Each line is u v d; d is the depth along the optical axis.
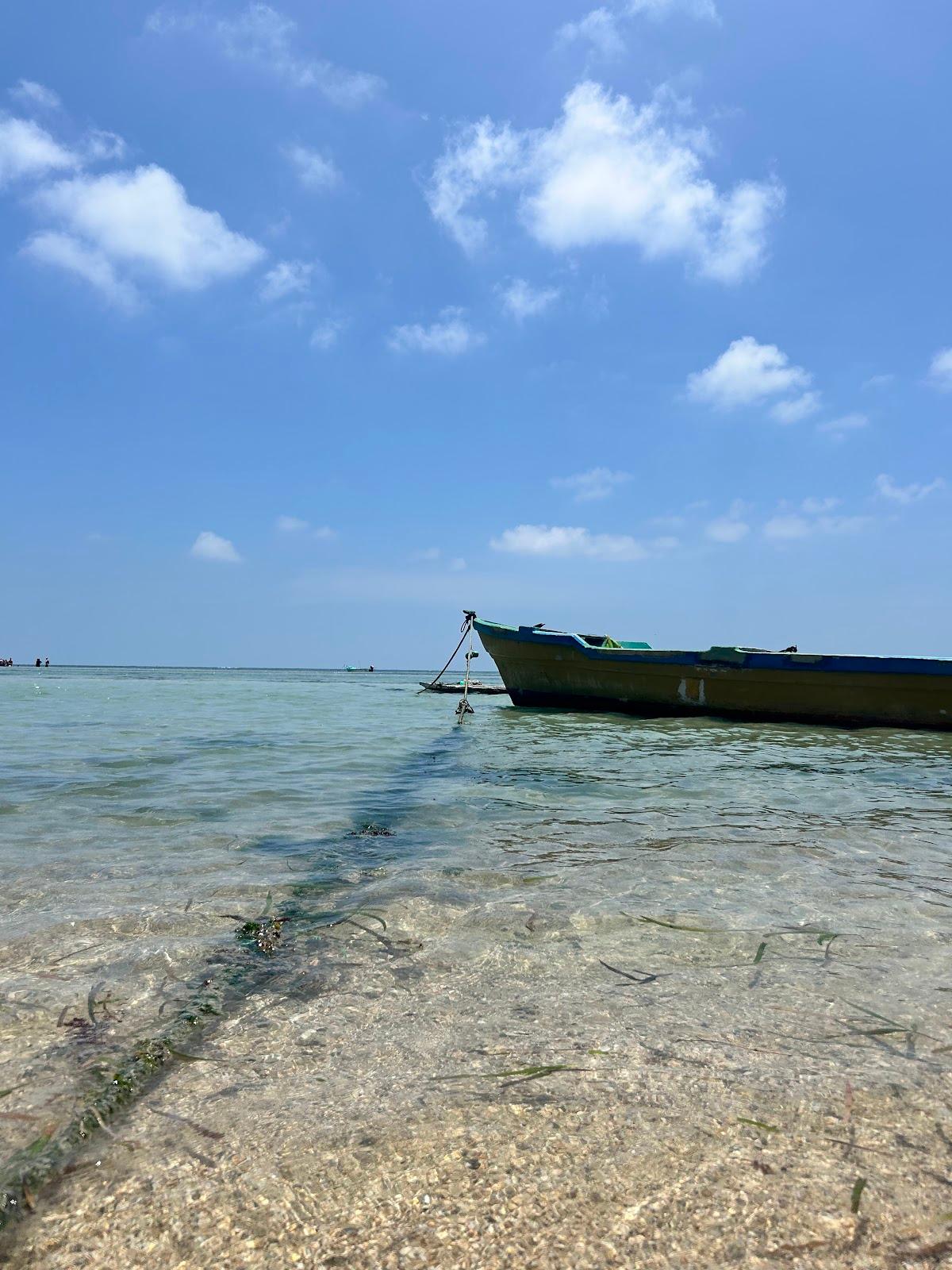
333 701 25.66
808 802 6.83
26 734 12.76
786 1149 1.74
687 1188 1.60
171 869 4.28
